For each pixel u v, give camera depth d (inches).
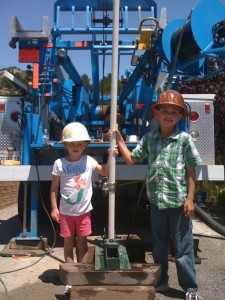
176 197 75.2
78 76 140.1
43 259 100.3
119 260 71.7
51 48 110.0
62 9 125.5
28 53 109.3
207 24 90.0
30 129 109.7
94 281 69.7
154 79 113.0
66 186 81.6
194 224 145.3
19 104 113.6
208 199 186.1
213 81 207.5
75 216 82.1
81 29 121.8
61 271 71.7
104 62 133.2
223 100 204.8
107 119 147.6
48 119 117.2
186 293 75.9
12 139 114.5
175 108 74.7
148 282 70.1
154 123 116.6
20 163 110.0
